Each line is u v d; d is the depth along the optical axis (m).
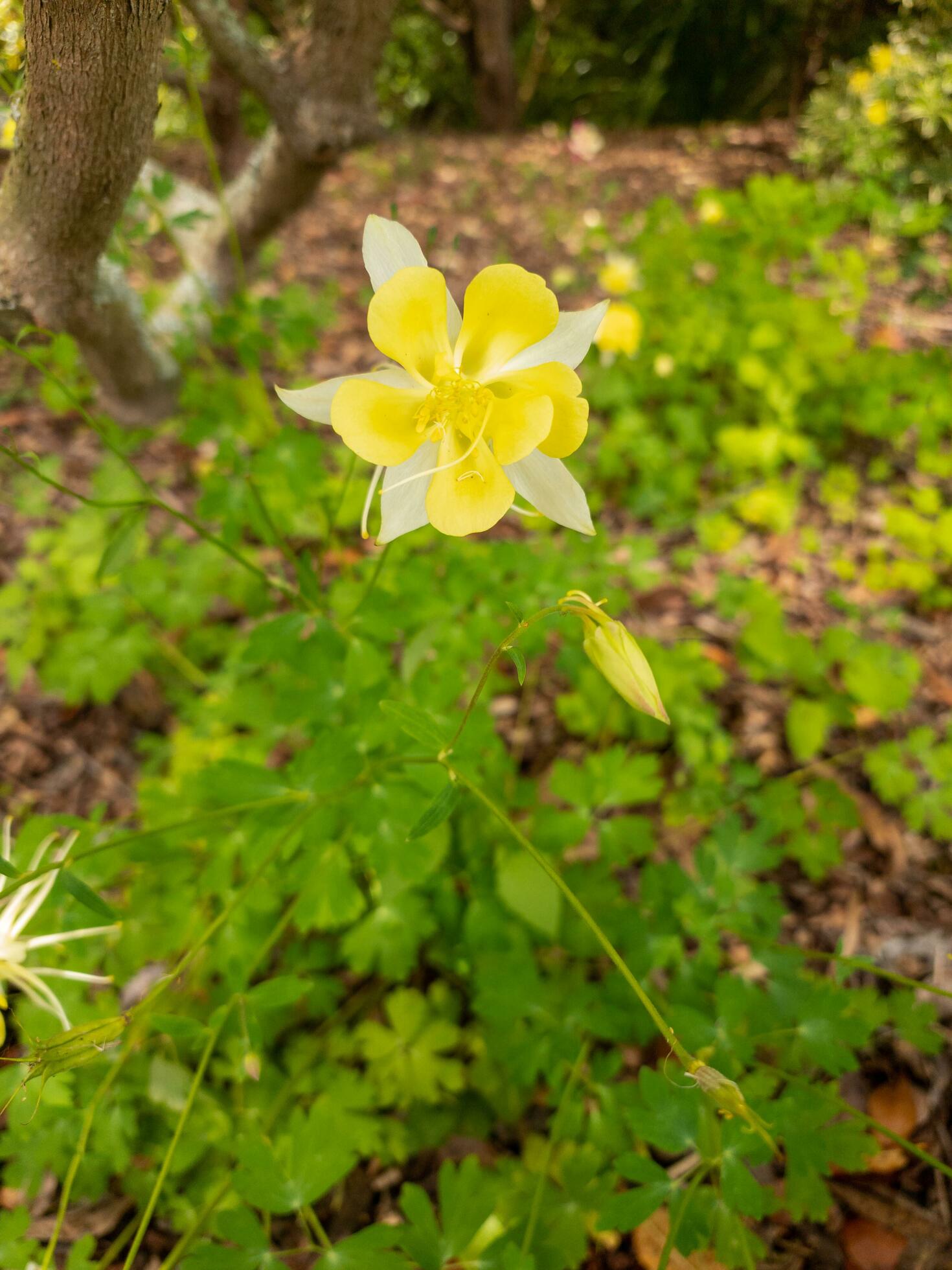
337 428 0.17
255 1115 0.27
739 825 0.29
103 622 0.40
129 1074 0.26
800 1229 0.26
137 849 0.29
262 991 0.21
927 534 0.46
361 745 0.27
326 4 0.40
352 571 0.41
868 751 0.40
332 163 0.48
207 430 0.35
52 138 0.23
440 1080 0.28
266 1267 0.20
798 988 0.25
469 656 0.33
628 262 0.61
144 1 0.20
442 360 0.18
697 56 1.43
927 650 0.45
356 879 0.32
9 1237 0.22
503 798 0.32
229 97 0.63
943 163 0.73
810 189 0.60
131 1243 0.27
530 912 0.28
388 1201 0.28
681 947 0.28
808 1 1.14
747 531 0.52
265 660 0.28
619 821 0.30
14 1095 0.19
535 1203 0.22
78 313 0.35
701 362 0.55
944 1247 0.26
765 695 0.43
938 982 0.32
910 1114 0.28
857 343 0.66
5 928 0.23
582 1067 0.26
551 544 0.41
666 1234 0.25
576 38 1.56
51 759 0.41
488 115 1.50
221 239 0.55
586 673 0.37
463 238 0.91
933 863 0.36
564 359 0.19
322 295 0.71
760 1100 0.22
